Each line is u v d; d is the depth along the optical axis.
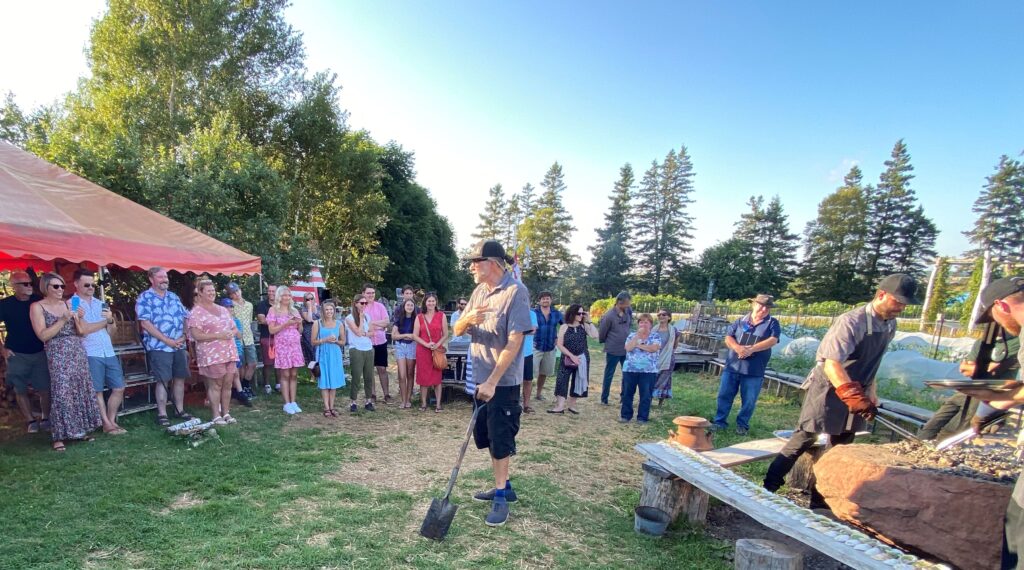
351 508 3.38
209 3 14.77
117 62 14.60
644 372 6.43
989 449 3.05
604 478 4.46
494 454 3.32
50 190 5.88
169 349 5.20
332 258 22.84
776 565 2.43
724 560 3.08
